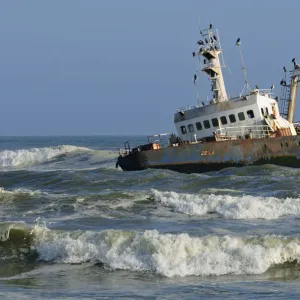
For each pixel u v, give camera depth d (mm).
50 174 173500
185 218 106062
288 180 141125
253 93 173250
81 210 112062
